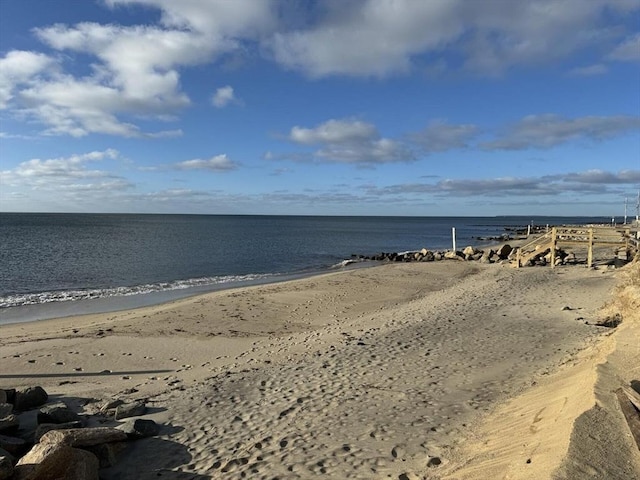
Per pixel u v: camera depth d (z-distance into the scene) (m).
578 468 3.23
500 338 10.42
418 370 8.31
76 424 6.33
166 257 37.53
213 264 33.97
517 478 3.46
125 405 7.25
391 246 56.94
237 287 22.98
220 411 7.03
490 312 13.72
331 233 89.56
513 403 6.09
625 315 11.02
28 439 6.01
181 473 5.27
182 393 7.96
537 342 9.95
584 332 10.70
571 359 8.02
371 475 4.78
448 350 9.55
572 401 4.64
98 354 10.86
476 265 29.70
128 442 6.06
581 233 36.97
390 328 12.00
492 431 5.28
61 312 16.53
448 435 5.60
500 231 105.19
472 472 4.14
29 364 10.10
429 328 11.72
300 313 15.63
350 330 12.30
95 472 5.03
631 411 4.05
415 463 4.96
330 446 5.55
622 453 3.50
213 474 5.17
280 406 7.05
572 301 15.25
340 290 20.34
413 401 6.82
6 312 16.48
